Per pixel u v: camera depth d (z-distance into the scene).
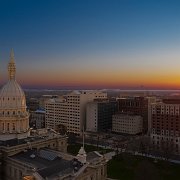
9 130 197.25
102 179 150.50
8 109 197.75
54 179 118.56
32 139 185.50
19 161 151.25
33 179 121.19
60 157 155.88
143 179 162.88
